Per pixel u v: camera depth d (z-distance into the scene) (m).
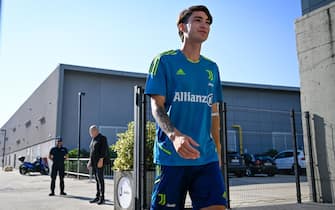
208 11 2.28
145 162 5.47
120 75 30.39
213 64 2.38
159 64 2.17
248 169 18.23
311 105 6.96
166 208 2.04
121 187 5.97
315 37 6.99
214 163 2.17
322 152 6.66
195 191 2.11
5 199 8.12
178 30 2.35
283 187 10.87
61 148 9.48
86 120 29.16
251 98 33.91
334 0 7.38
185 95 2.15
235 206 6.39
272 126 27.00
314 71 6.95
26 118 43.41
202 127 2.16
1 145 68.88
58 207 6.70
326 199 6.54
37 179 17.58
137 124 5.55
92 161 7.39
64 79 29.11
